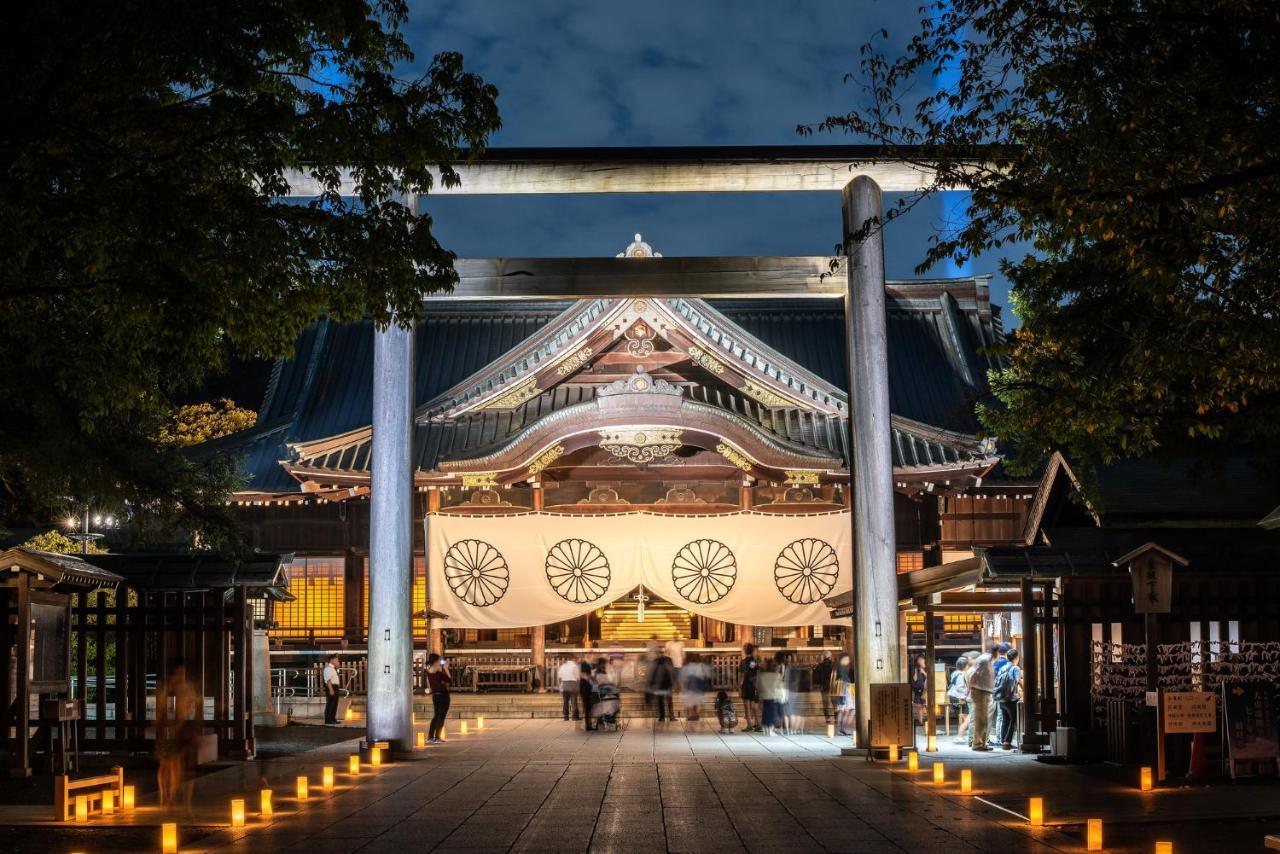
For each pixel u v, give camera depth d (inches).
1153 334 601.9
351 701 1393.9
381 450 860.0
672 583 1407.5
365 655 1493.6
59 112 488.1
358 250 543.5
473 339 1787.6
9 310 536.7
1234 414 709.9
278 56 520.7
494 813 569.9
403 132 538.0
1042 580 804.0
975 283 1855.3
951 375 1736.0
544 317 1808.6
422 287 565.3
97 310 566.3
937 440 1455.5
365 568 1521.9
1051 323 751.1
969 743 930.1
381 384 865.5
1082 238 576.1
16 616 738.2
